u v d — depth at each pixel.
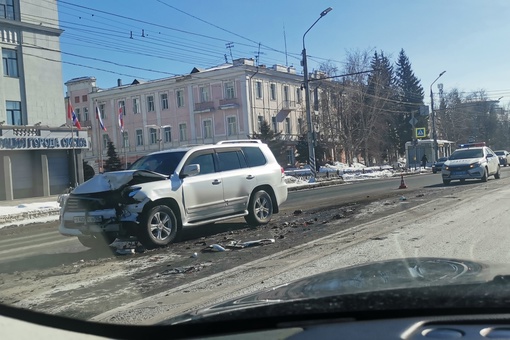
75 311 4.88
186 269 6.71
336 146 55.31
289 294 2.93
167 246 8.64
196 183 9.20
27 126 32.75
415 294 2.53
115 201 8.24
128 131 61.56
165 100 58.88
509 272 3.13
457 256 6.51
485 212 10.74
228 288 5.60
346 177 37.28
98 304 5.16
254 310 2.66
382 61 68.00
